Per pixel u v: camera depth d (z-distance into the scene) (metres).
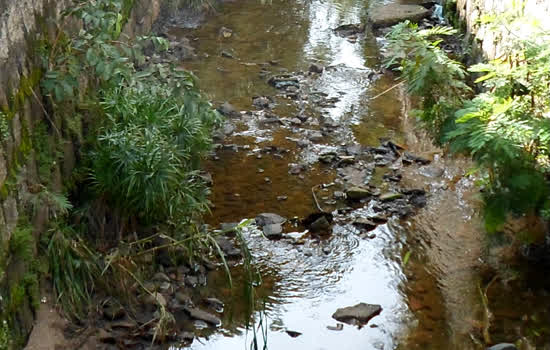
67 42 4.80
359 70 7.77
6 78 3.85
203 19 9.22
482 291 4.47
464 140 4.62
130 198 4.49
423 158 5.93
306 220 5.15
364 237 5.01
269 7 9.76
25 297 3.81
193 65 7.82
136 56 5.04
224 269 4.66
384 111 6.83
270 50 8.31
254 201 5.42
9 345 3.50
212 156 6.00
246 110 6.82
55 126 4.50
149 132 4.55
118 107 4.84
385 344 4.05
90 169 4.62
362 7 9.78
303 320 4.25
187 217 4.77
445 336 4.11
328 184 5.64
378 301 4.41
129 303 4.23
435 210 5.30
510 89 4.71
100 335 4.00
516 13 5.11
